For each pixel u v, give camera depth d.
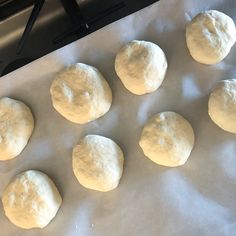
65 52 0.28
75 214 0.27
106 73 0.29
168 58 0.28
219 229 0.25
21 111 0.28
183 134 0.27
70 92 0.28
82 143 0.27
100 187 0.27
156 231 0.26
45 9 0.32
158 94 0.28
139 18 0.28
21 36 0.32
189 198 0.26
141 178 0.27
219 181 0.26
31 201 0.27
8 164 0.28
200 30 0.27
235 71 0.28
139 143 0.27
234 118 0.26
